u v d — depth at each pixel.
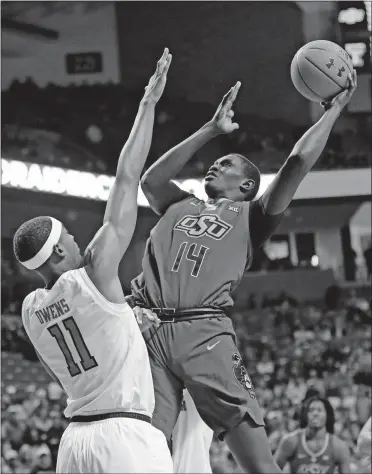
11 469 14.55
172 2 25.52
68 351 3.65
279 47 25.47
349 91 4.09
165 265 4.02
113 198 3.63
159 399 3.89
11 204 23.23
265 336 21.98
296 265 25.38
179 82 25.83
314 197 22.75
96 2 25.22
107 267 3.57
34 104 24.41
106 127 25.02
